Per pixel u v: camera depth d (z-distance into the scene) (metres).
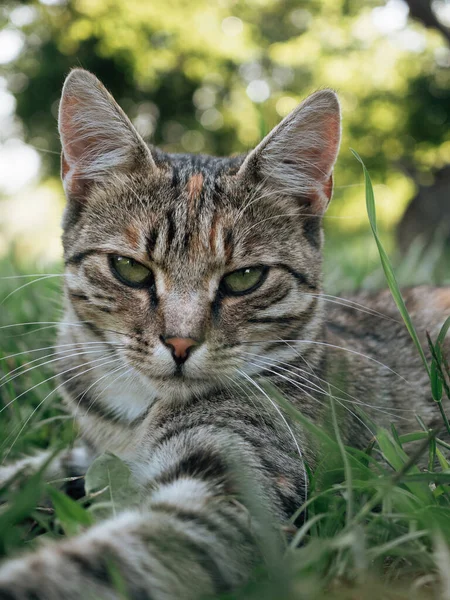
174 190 0.27
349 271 0.62
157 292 0.26
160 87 1.82
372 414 0.29
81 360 0.28
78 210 0.29
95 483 0.21
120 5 1.58
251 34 1.74
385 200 1.85
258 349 0.27
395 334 0.34
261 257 0.27
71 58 1.73
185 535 0.18
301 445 0.24
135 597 0.17
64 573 0.16
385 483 0.19
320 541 0.18
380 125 1.73
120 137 0.28
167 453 0.23
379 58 1.67
